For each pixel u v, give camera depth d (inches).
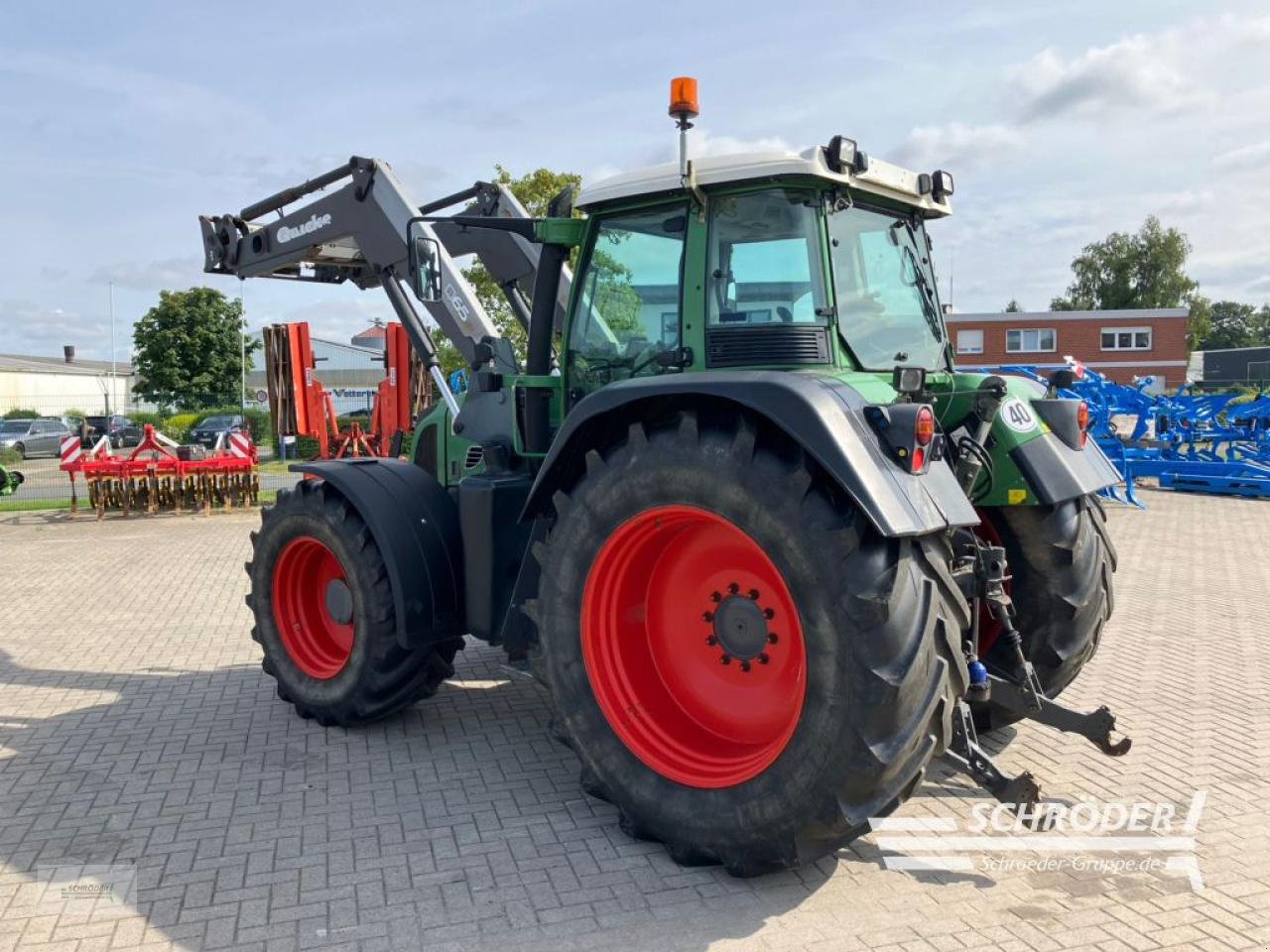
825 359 144.8
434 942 117.8
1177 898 127.6
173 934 119.7
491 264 243.8
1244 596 309.0
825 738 120.6
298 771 172.1
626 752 142.4
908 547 123.3
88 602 319.3
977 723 179.5
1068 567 165.2
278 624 202.8
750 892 129.5
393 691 188.4
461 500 181.2
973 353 1552.7
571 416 144.7
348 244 260.7
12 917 123.8
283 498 201.6
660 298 159.3
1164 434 608.4
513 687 223.1
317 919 122.9
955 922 122.0
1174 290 2276.1
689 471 131.6
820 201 146.2
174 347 1665.8
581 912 124.5
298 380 647.8
